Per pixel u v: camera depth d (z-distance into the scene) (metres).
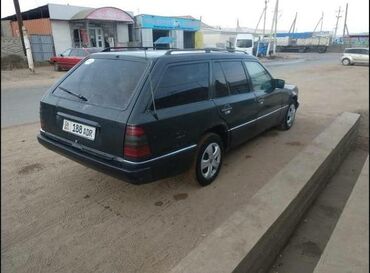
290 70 21.23
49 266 2.56
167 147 3.21
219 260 2.43
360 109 8.87
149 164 3.03
